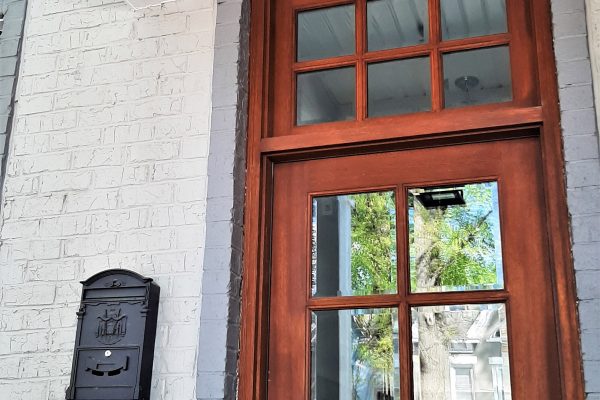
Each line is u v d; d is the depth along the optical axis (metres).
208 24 2.65
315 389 2.32
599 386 1.94
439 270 2.28
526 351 2.12
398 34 2.54
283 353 2.37
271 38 2.66
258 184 2.48
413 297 2.27
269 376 2.36
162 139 2.57
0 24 2.94
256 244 2.43
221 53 2.59
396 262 2.32
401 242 2.33
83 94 2.73
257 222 2.45
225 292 2.34
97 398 2.30
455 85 2.42
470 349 2.19
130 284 2.39
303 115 2.57
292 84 2.60
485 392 2.14
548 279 2.16
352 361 2.29
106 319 2.38
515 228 2.23
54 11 2.88
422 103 2.44
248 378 2.32
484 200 2.30
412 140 2.38
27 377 2.48
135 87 2.67
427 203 2.36
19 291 2.58
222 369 2.27
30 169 2.71
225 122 2.51
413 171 2.39
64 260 2.57
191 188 2.49
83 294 2.43
